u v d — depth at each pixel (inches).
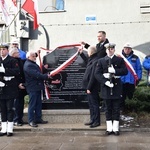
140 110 324.2
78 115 296.2
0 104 273.0
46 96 304.8
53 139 258.2
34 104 286.7
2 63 265.9
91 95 280.2
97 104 281.4
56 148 234.1
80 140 253.6
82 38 415.8
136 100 324.5
